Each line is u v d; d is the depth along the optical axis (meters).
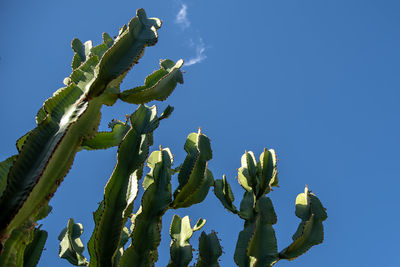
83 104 1.71
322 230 2.92
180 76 2.40
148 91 2.09
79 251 2.94
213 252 2.90
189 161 2.66
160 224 2.36
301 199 3.15
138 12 2.22
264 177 3.10
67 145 1.63
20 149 1.52
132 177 2.11
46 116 1.63
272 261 2.73
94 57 2.06
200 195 2.75
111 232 1.95
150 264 2.12
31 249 2.33
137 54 1.97
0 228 1.33
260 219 2.93
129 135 2.30
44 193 1.50
